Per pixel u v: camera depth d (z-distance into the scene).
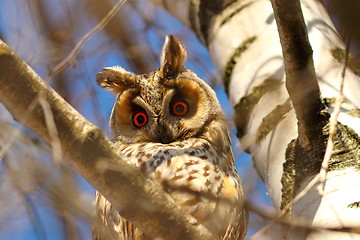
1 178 8.15
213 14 11.42
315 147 8.05
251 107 9.46
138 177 6.85
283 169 8.31
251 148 9.28
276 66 9.55
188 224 7.08
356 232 6.70
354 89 8.89
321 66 9.27
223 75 10.42
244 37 10.48
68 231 9.57
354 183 7.57
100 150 6.60
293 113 8.78
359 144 7.96
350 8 5.52
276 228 6.25
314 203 7.58
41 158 7.74
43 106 6.34
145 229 7.12
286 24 7.61
